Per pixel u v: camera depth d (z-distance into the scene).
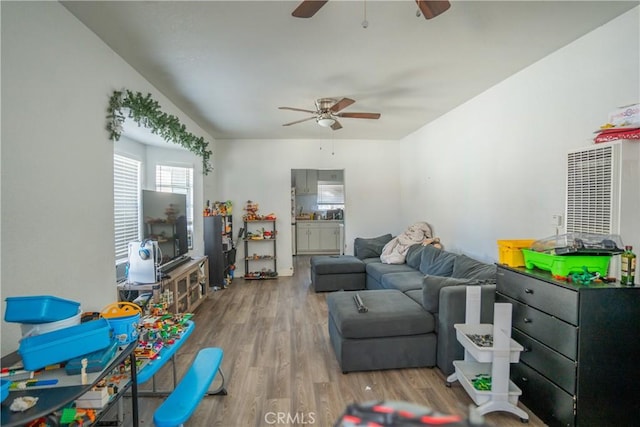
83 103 2.00
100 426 1.71
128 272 2.91
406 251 4.69
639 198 1.75
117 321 1.46
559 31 2.13
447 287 2.46
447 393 2.21
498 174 3.10
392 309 2.61
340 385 2.31
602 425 1.66
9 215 1.47
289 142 5.77
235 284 5.28
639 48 1.84
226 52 2.40
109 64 2.29
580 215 1.96
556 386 1.78
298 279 5.62
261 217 5.59
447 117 4.10
